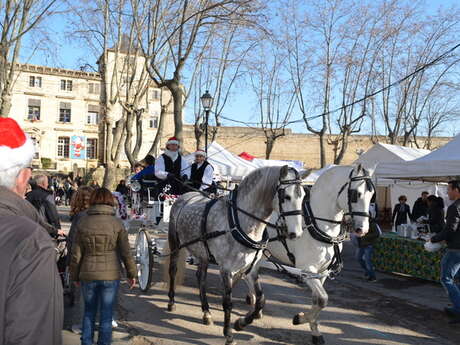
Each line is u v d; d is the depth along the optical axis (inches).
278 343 179.2
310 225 180.5
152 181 274.4
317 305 174.9
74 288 227.1
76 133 1552.7
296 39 860.6
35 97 1502.2
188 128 1418.6
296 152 1413.6
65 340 175.6
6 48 454.6
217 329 195.6
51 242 52.6
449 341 189.6
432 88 900.0
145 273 252.5
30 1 462.3
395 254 337.4
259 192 165.3
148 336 183.6
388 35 807.7
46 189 220.5
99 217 146.5
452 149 345.7
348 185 174.4
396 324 212.5
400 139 1176.8
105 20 580.4
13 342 45.1
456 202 214.4
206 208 187.6
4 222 50.9
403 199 495.5
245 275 200.1
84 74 1557.6
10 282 46.9
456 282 259.4
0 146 55.7
